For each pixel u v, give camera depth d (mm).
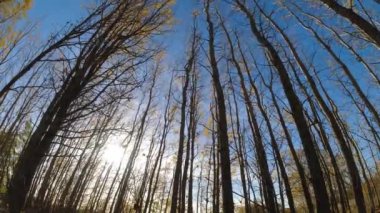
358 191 9914
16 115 14539
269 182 10148
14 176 3961
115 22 5027
